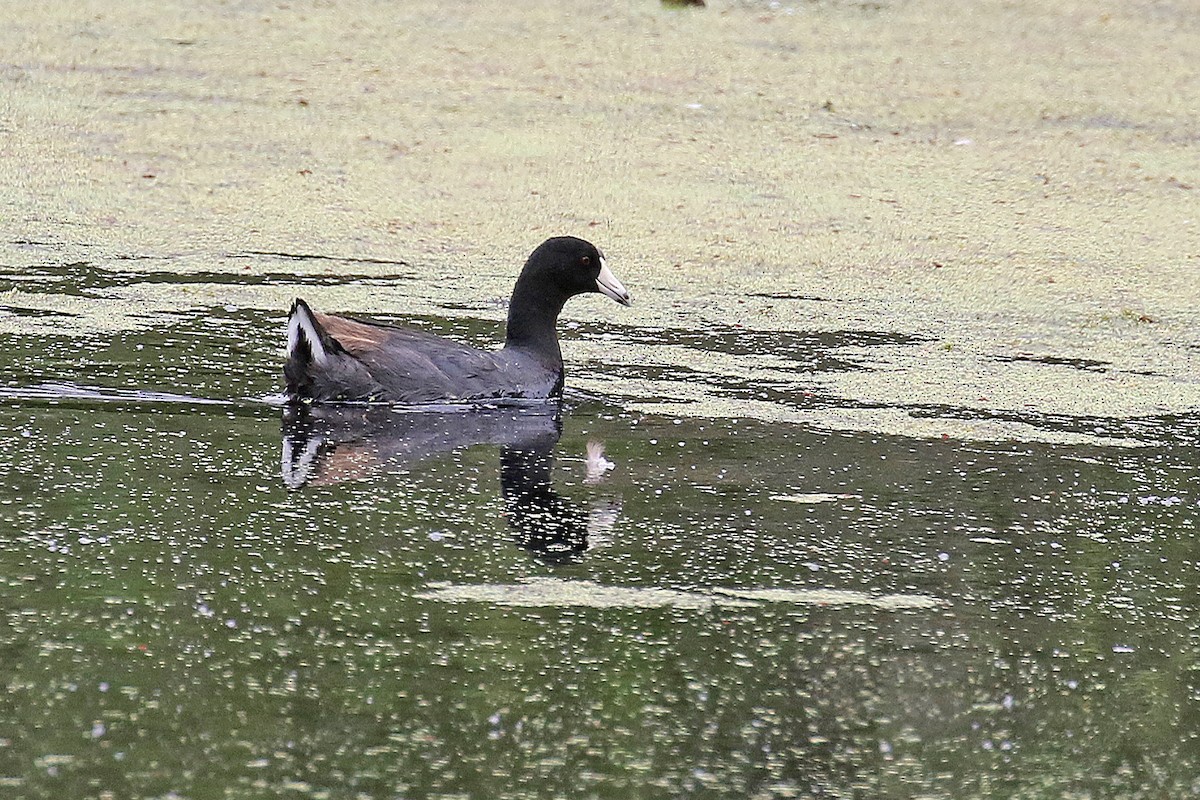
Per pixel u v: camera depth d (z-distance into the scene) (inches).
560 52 1024.2
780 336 585.0
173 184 731.4
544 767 300.2
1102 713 331.9
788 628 361.7
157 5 1087.0
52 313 559.5
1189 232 738.2
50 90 868.6
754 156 825.5
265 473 435.5
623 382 530.3
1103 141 881.5
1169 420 512.1
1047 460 471.2
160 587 364.2
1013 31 1162.6
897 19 1188.5
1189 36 1168.2
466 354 508.7
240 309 578.2
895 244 703.7
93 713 309.3
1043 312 625.6
